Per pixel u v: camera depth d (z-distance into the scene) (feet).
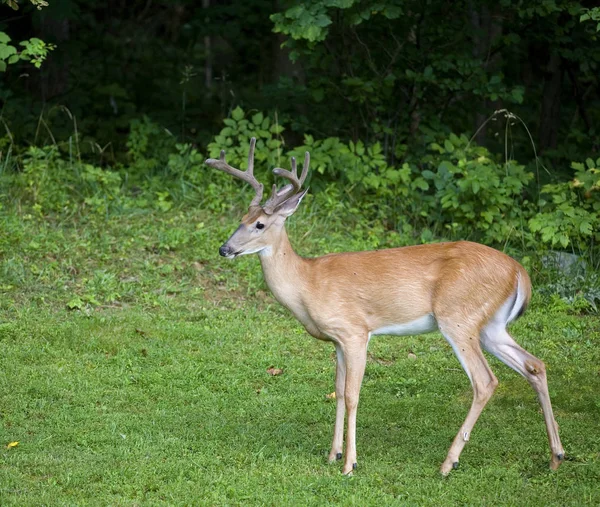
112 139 54.90
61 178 46.44
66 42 59.00
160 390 29.96
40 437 26.03
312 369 32.37
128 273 38.93
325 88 48.26
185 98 62.23
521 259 41.47
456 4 47.03
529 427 27.73
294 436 27.04
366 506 22.31
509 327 36.37
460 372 32.53
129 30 82.38
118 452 25.12
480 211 43.01
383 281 25.14
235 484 23.38
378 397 30.37
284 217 25.38
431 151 49.01
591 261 40.93
